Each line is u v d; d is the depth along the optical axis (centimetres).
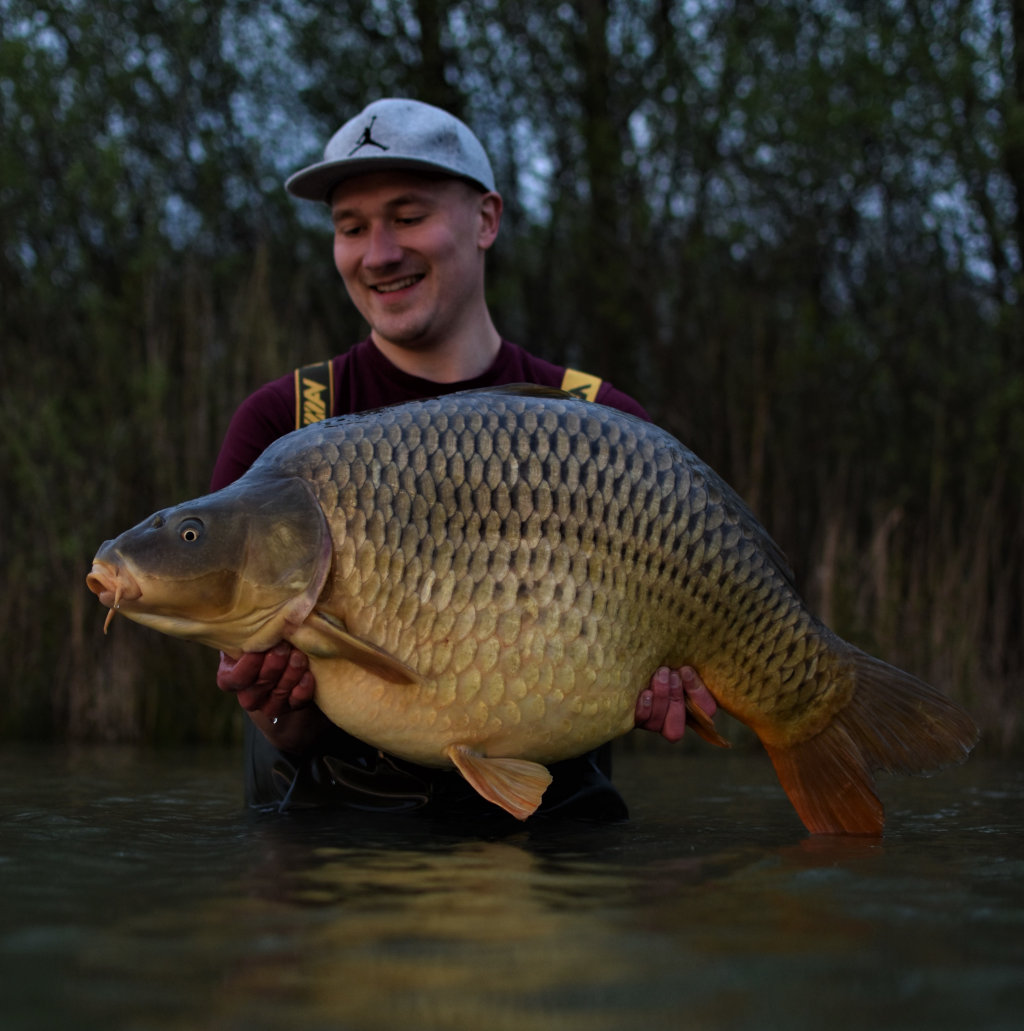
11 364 670
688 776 374
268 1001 105
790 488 682
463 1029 98
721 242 795
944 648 582
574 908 142
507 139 886
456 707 216
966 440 715
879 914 139
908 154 797
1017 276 760
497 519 215
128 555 218
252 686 232
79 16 788
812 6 820
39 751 470
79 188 703
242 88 884
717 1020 100
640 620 223
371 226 309
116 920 135
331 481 218
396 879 162
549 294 846
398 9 857
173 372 645
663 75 817
